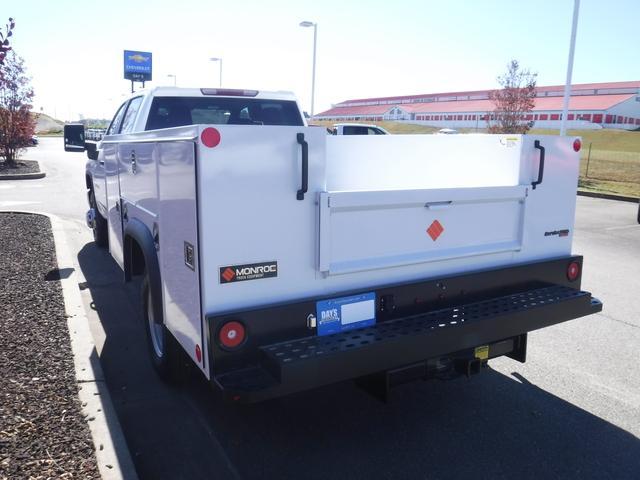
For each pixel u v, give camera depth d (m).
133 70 37.56
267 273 2.97
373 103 113.50
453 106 86.56
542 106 82.56
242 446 3.46
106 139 5.98
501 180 3.96
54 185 17.25
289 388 2.79
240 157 2.81
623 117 76.75
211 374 2.88
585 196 17.56
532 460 3.34
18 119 21.98
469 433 3.64
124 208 4.93
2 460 2.98
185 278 3.11
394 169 3.90
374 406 3.99
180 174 3.04
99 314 5.73
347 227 3.15
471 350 3.55
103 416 3.49
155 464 3.26
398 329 3.23
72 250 8.38
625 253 9.08
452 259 3.61
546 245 4.05
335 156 3.69
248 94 5.86
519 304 3.66
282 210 2.95
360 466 3.27
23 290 5.92
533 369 4.62
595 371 4.58
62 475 2.88
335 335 3.13
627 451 3.45
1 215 10.80
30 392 3.73
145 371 4.48
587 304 3.89
